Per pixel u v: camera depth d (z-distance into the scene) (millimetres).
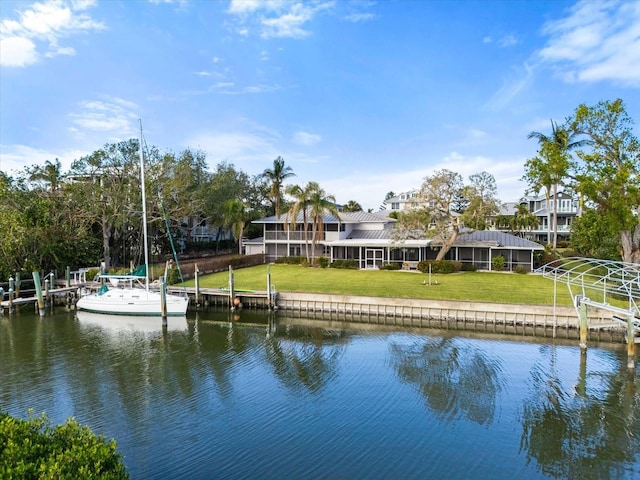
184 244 58781
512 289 32656
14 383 17562
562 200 68250
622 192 28031
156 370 19156
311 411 15039
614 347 22438
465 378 18078
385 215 62406
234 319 29516
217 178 61750
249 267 48719
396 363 20047
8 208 35938
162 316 27984
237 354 21516
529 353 21500
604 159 28891
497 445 12859
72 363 20047
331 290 33062
